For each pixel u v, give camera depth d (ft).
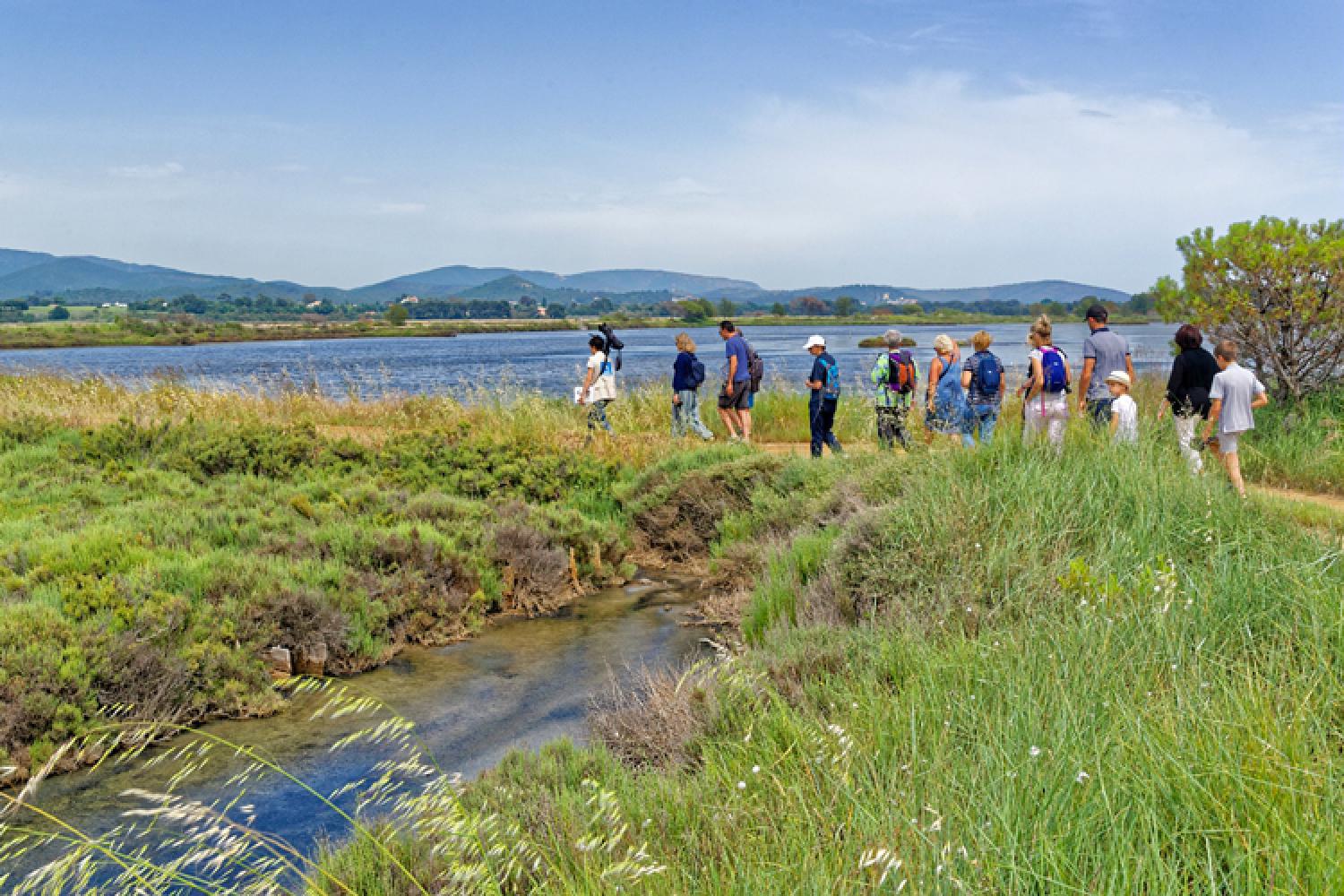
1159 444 30.04
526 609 29.22
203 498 34.27
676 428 50.93
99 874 13.08
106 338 483.10
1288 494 36.63
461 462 41.65
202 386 66.85
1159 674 14.05
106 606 22.29
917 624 19.95
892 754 12.16
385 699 21.67
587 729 19.44
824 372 42.93
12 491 34.14
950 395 36.60
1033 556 21.68
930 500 25.34
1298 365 47.16
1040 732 11.78
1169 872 8.57
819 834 10.74
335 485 37.65
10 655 19.11
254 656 22.16
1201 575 19.07
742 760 14.02
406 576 27.50
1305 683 13.26
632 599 30.73
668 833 12.14
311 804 16.05
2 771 16.79
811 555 28.22
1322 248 44.47
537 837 12.44
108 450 41.32
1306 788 9.82
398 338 565.53
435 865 12.16
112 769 17.72
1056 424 34.12
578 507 39.81
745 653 20.99
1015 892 8.57
